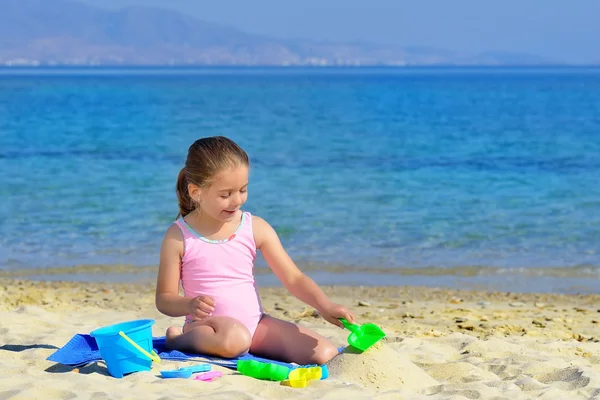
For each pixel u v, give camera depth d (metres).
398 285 9.01
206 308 4.14
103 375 3.94
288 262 4.58
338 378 4.00
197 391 3.65
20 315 6.15
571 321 6.97
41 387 3.59
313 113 37.53
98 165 18.67
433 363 4.65
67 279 9.27
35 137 25.36
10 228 11.80
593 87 81.00
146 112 37.31
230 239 4.51
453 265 9.91
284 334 4.42
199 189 4.32
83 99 49.22
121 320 6.55
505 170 17.94
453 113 37.47
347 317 4.24
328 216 12.70
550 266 9.88
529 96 57.38
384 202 13.95
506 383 4.14
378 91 68.81
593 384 4.21
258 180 16.47
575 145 23.17
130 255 10.39
